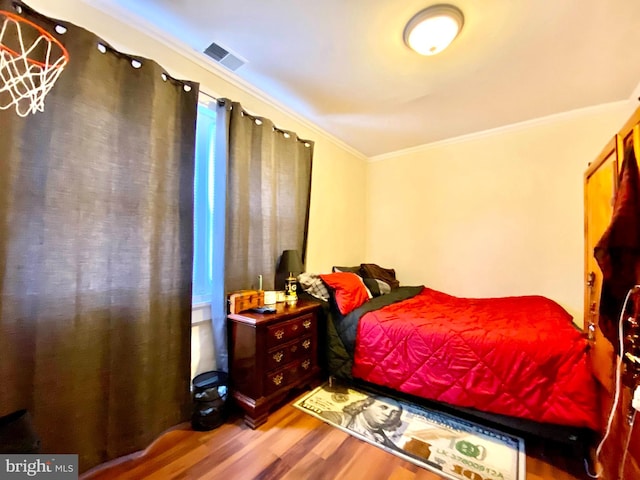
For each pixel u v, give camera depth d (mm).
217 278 1967
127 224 1479
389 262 3730
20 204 1167
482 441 1645
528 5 1470
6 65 1095
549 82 2170
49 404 1239
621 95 2346
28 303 1189
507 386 1594
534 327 1797
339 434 1689
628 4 1450
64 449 1276
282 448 1564
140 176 1521
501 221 2988
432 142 3416
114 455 1432
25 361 1183
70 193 1291
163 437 1643
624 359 1039
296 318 2043
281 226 2529
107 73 1417
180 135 1753
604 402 1332
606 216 1338
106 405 1413
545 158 2773
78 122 1312
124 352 1468
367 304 2375
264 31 1699
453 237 3271
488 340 1695
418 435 1688
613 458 1195
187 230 1763
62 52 1271
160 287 1636
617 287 1039
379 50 1841
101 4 1483
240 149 2096
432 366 1812
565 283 2670
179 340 1743
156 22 1646
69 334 1292
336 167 3379
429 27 1568
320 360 2293
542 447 1597
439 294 3010
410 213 3588
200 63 1940
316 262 3076
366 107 2596
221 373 1915
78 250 1318
